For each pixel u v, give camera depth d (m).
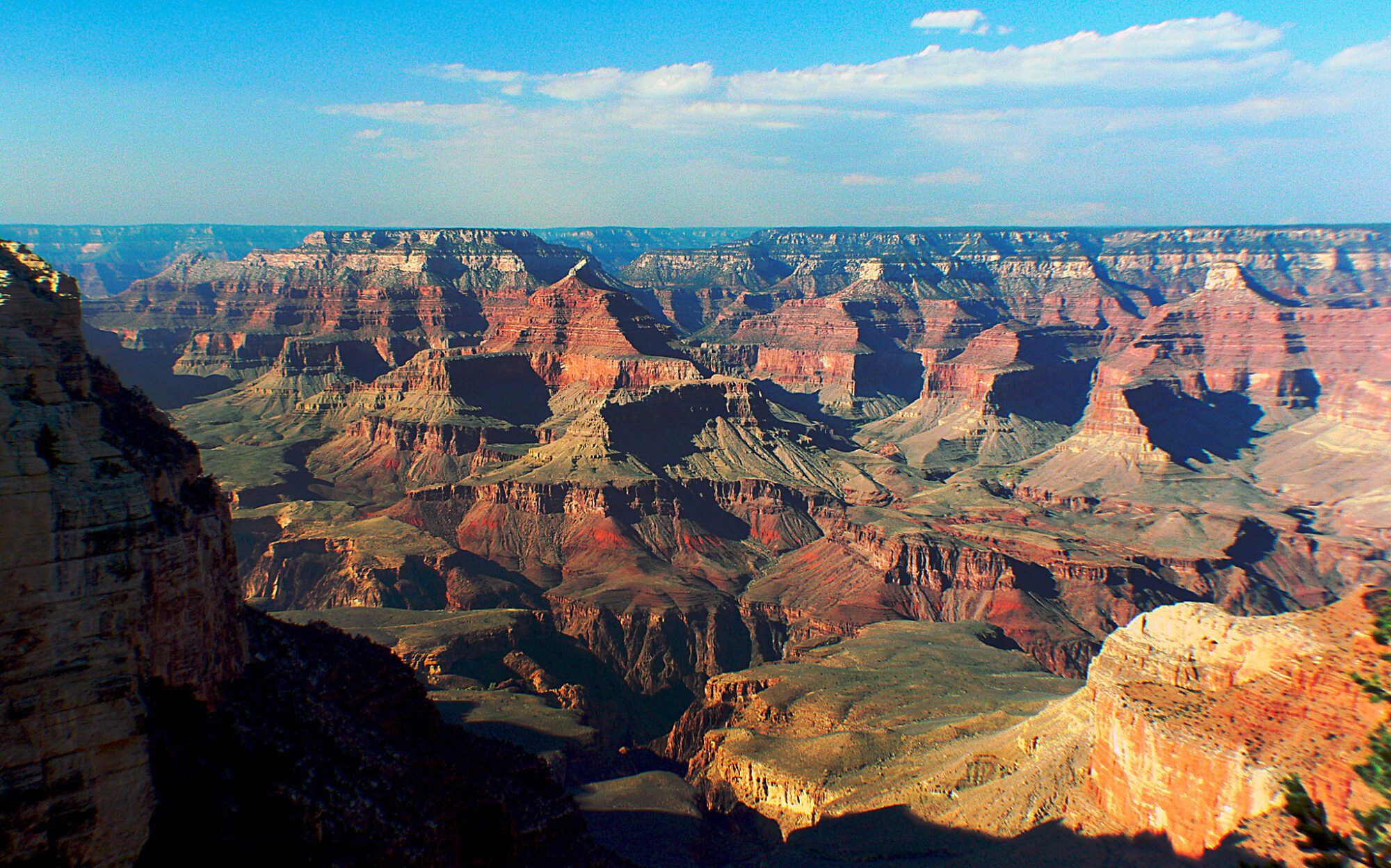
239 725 41.97
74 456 35.41
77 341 39.72
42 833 32.75
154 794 35.28
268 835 39.03
